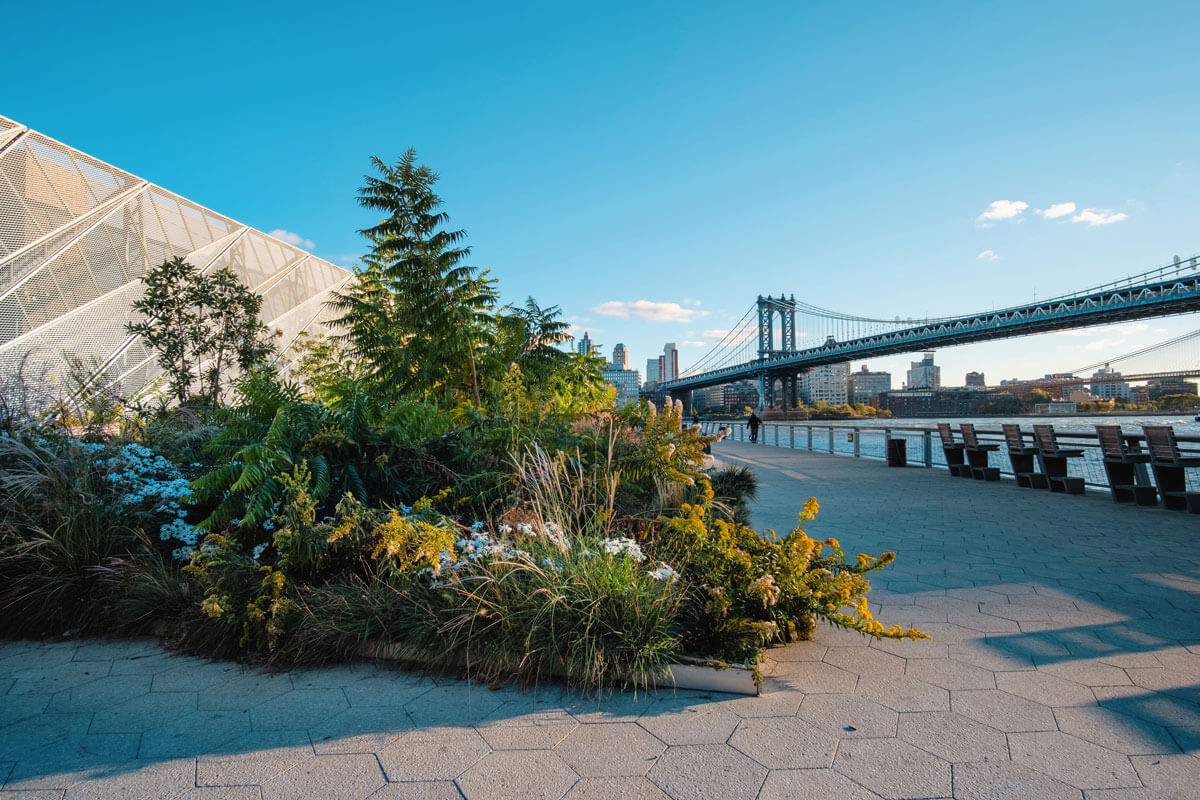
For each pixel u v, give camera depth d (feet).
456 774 7.07
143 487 14.15
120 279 51.19
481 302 28.40
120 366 45.55
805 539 11.16
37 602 11.51
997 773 6.98
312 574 11.60
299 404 14.47
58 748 7.68
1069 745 7.56
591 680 9.27
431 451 15.81
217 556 11.60
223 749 7.66
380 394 25.40
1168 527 21.21
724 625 9.72
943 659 10.25
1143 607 12.75
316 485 12.32
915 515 24.38
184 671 9.94
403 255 28.55
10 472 13.32
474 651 9.72
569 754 7.47
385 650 10.19
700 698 8.93
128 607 11.34
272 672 9.87
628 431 19.61
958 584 14.65
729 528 11.74
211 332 35.65
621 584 10.18
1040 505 26.45
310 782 6.95
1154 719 8.16
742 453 62.08
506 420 18.56
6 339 40.96
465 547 11.44
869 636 11.28
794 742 7.69
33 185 47.96
